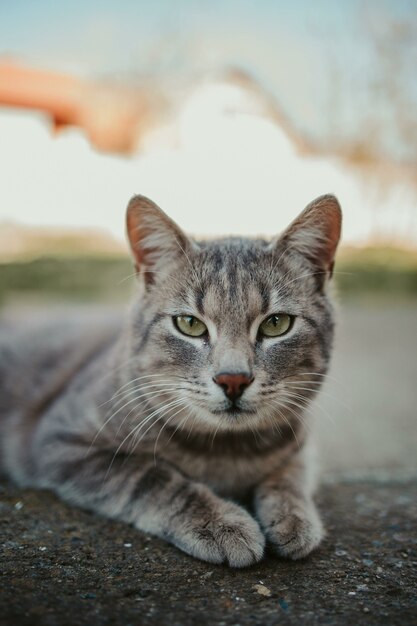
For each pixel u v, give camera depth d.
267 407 0.33
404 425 0.55
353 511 0.36
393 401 0.62
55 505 0.35
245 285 0.34
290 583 0.27
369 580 0.28
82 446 0.36
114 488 0.34
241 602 0.26
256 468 0.35
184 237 0.35
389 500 0.37
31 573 0.27
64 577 0.27
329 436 0.52
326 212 0.36
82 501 0.35
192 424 0.34
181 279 0.35
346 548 0.31
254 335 0.33
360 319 1.03
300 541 0.30
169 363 0.34
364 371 0.74
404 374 0.73
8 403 0.45
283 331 0.34
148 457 0.34
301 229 0.36
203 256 0.35
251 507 0.34
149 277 0.36
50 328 0.51
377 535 0.32
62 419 0.38
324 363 0.36
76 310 0.70
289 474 0.36
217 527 0.30
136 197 0.36
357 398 0.63
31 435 0.41
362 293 1.17
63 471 0.36
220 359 0.32
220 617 0.24
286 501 0.32
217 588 0.27
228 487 0.35
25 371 0.46
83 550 0.29
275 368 0.33
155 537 0.31
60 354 0.47
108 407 0.35
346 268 1.20
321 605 0.25
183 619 0.24
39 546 0.29
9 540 0.30
